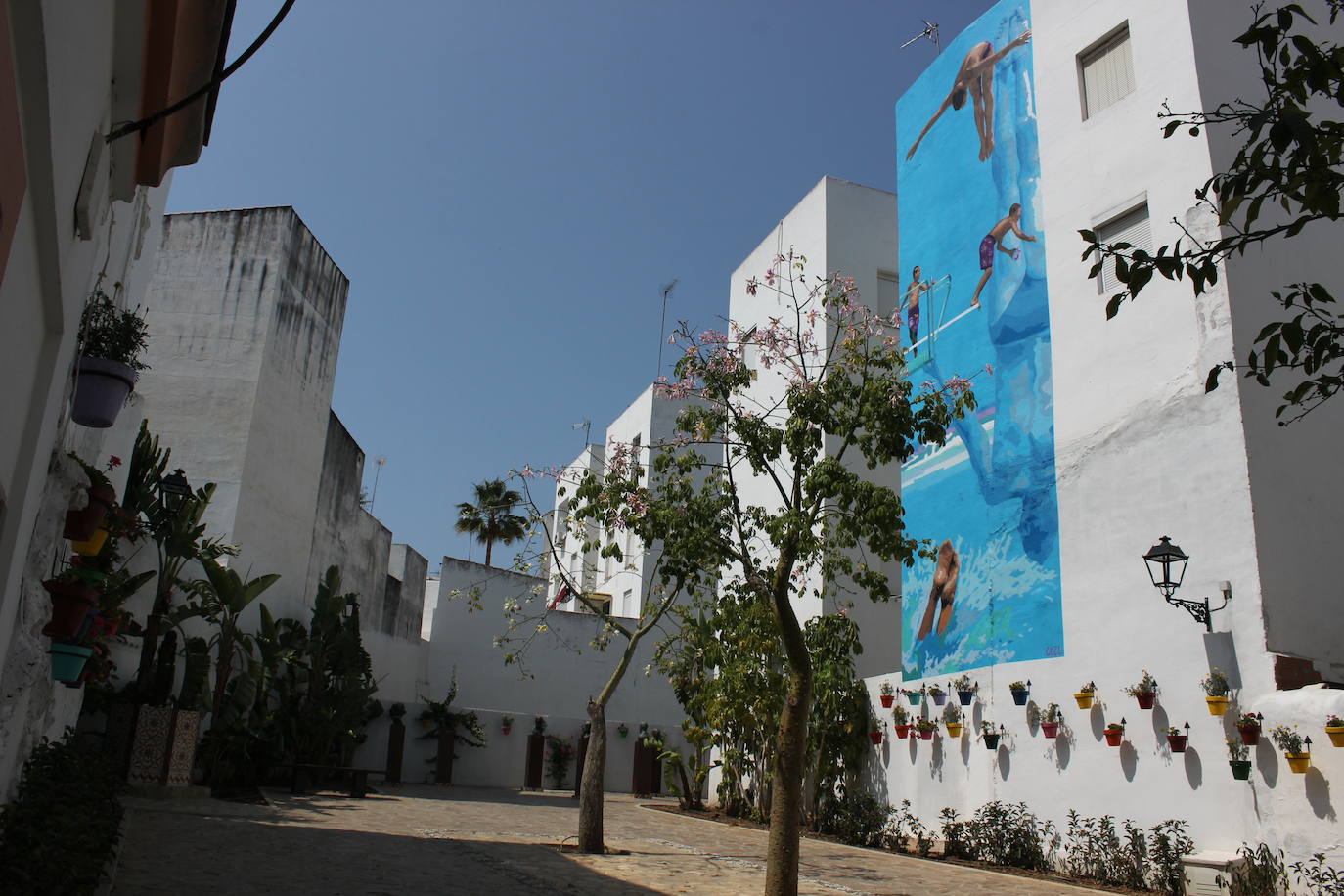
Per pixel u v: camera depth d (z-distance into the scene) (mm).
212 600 19969
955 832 15992
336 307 28688
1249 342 13641
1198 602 13250
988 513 17391
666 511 12102
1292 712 11766
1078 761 14688
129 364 8320
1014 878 13758
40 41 3090
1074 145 16875
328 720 22984
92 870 7172
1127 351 15141
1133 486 14617
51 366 5344
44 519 9039
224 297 24172
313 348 26922
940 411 11250
